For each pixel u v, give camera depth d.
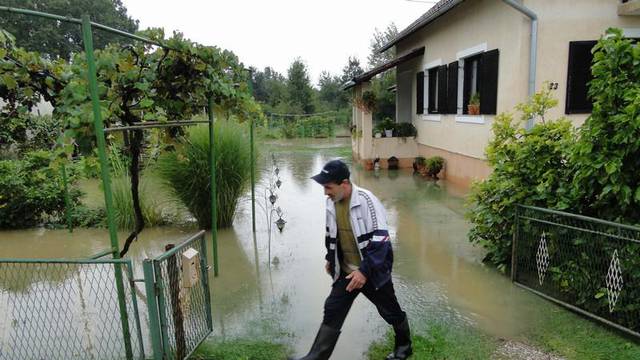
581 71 7.84
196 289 3.28
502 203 4.89
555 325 3.84
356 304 4.34
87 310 4.21
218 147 6.98
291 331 3.85
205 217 7.33
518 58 7.82
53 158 3.35
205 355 3.40
